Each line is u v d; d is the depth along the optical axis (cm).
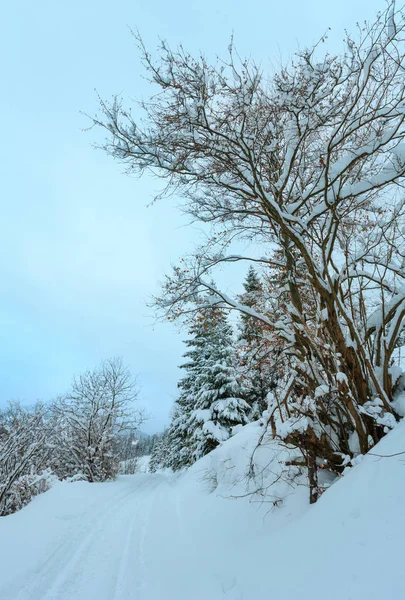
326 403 459
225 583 342
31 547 527
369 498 295
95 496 1027
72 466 1795
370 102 476
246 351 653
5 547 527
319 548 289
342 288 511
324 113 510
